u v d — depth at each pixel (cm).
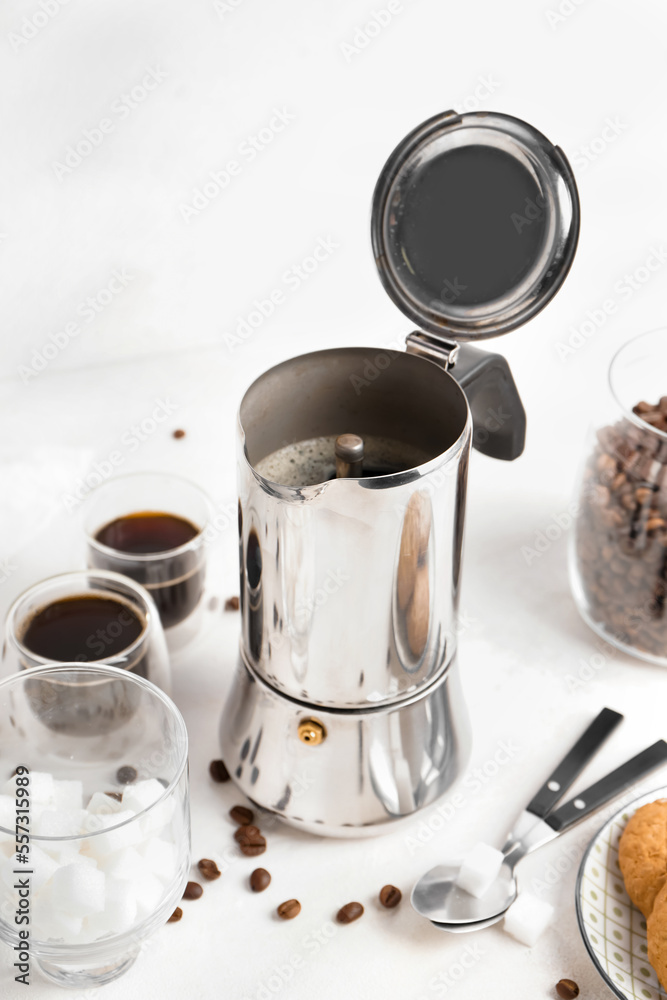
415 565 57
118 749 65
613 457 76
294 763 64
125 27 100
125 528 85
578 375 117
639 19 113
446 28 111
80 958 55
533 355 121
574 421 108
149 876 55
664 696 79
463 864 63
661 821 62
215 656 82
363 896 65
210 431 107
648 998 56
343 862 67
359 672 60
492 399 68
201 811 70
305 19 106
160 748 63
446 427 63
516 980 60
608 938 59
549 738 75
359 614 57
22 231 108
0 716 61
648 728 76
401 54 111
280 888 65
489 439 71
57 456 102
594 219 126
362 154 117
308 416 66
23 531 92
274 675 62
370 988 60
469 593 88
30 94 101
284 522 55
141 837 54
